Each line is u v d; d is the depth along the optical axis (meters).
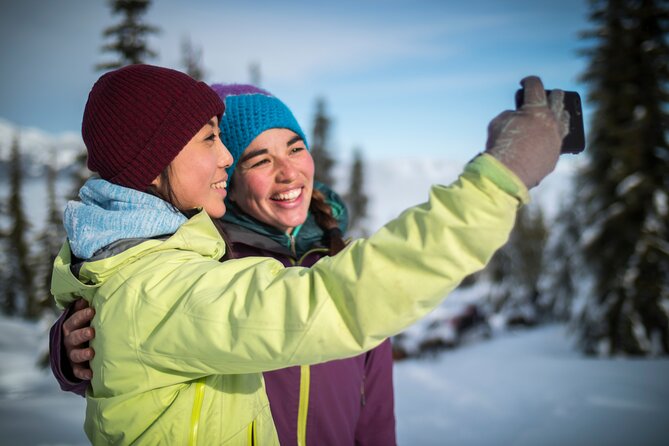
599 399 8.02
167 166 1.13
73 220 1.05
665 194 12.63
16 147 34.97
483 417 7.62
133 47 10.42
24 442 5.73
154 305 0.93
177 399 1.01
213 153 1.19
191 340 0.88
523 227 27.72
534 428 6.89
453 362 13.93
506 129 0.80
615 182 13.14
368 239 0.84
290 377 1.56
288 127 1.79
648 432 6.39
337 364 1.67
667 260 12.41
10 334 23.97
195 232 1.07
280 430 1.54
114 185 1.09
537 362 12.32
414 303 0.79
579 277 14.38
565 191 19.88
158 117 1.09
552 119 0.81
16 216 33.94
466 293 29.16
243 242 1.69
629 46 13.00
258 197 1.76
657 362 11.12
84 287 1.04
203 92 1.17
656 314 12.34
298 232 1.91
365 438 1.89
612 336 12.70
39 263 26.19
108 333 0.98
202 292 0.90
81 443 5.77
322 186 2.10
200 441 1.01
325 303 0.82
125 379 0.98
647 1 13.09
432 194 0.81
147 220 1.03
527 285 26.97
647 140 12.69
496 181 0.75
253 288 0.87
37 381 13.50
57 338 1.16
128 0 10.48
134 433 1.00
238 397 1.10
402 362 14.96
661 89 12.66
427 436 6.88
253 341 0.84
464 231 0.76
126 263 1.00
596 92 13.33
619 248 13.02
